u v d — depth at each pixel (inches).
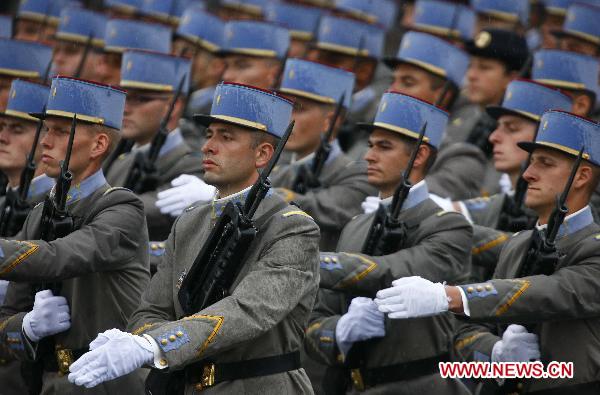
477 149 1232.2
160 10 1583.4
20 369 971.9
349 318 948.6
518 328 893.8
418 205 978.1
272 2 1643.7
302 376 804.6
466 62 1286.9
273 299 761.6
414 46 1269.7
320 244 1111.6
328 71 1155.3
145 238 922.7
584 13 1437.0
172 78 1182.3
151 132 1178.6
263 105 821.9
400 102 1003.3
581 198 896.9
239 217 765.9
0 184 1179.9
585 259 868.6
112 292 907.4
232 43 1341.0
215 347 749.3
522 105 1122.0
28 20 1643.7
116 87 939.3
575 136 894.4
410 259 943.0
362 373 959.0
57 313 906.1
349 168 1130.7
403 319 948.6
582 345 871.7
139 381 922.7
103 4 1648.6
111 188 914.1
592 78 1243.8
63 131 928.9
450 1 1531.7
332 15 1385.3
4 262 847.7
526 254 877.2
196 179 1114.1
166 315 813.2
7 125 1087.6
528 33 1551.4
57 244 867.4
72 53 1512.1
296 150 1163.9
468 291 850.8
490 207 1099.9
